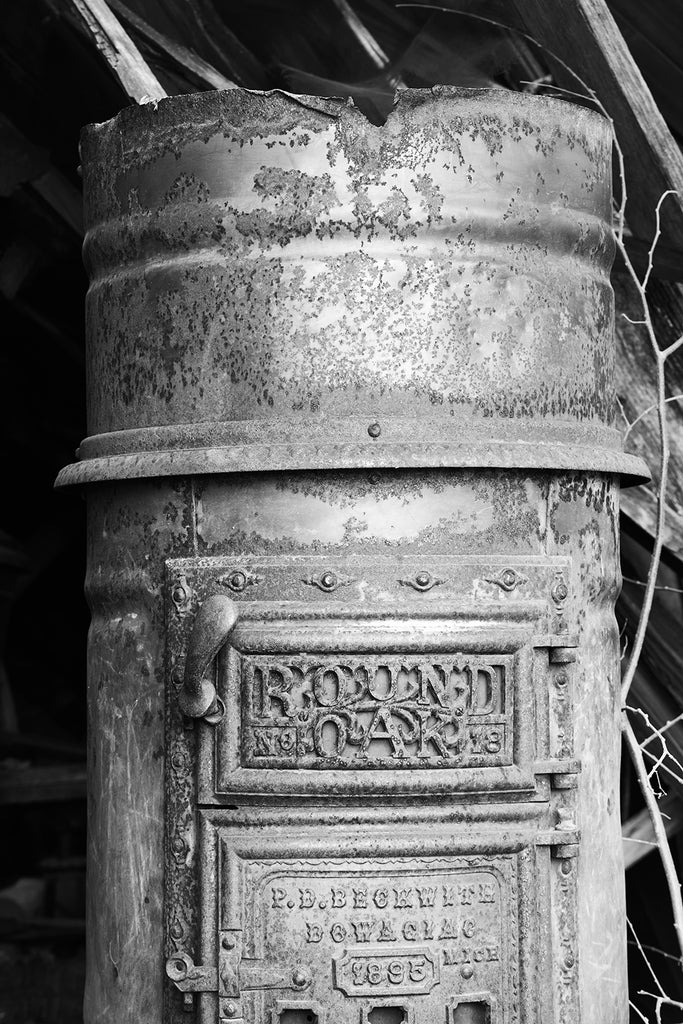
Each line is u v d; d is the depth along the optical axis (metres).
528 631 1.88
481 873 1.86
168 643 1.89
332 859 1.84
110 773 1.94
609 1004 1.94
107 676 1.95
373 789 1.83
